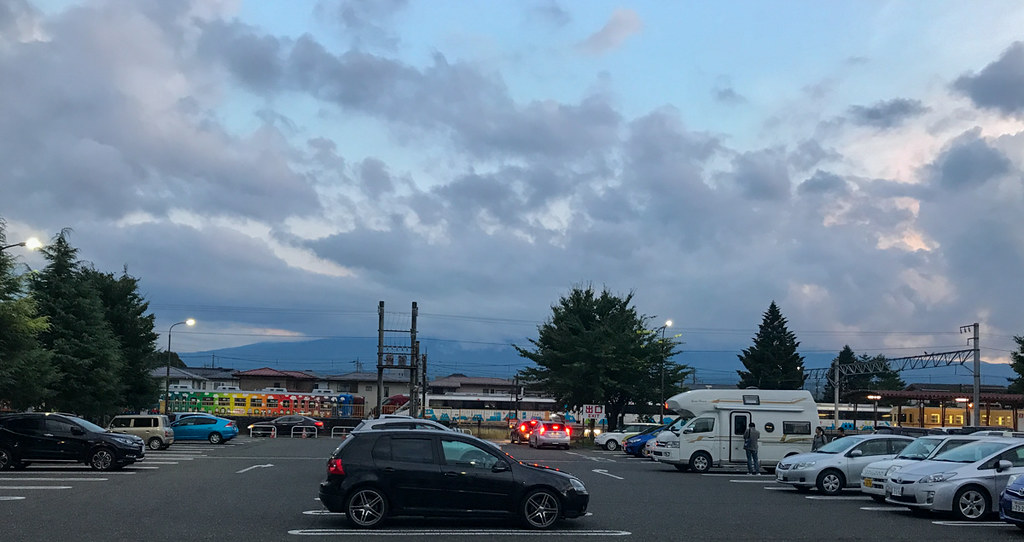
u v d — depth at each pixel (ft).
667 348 203.62
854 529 52.34
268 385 392.68
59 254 146.00
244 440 189.57
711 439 105.09
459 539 45.50
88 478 80.07
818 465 76.13
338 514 54.54
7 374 105.81
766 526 52.95
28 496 63.62
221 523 49.73
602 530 49.78
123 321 172.86
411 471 48.91
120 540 42.83
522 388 297.74
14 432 88.99
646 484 84.33
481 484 49.16
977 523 56.24
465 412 288.30
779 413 106.42
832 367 232.32
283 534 45.85
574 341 195.31
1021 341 191.11
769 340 308.19
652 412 214.90
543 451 158.81
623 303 202.28
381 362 219.41
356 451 49.37
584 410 188.03
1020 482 50.39
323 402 268.41
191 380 377.71
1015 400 208.33
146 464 101.91
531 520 49.26
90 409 142.82
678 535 48.26
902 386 399.65
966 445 62.69
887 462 66.80
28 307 105.09
